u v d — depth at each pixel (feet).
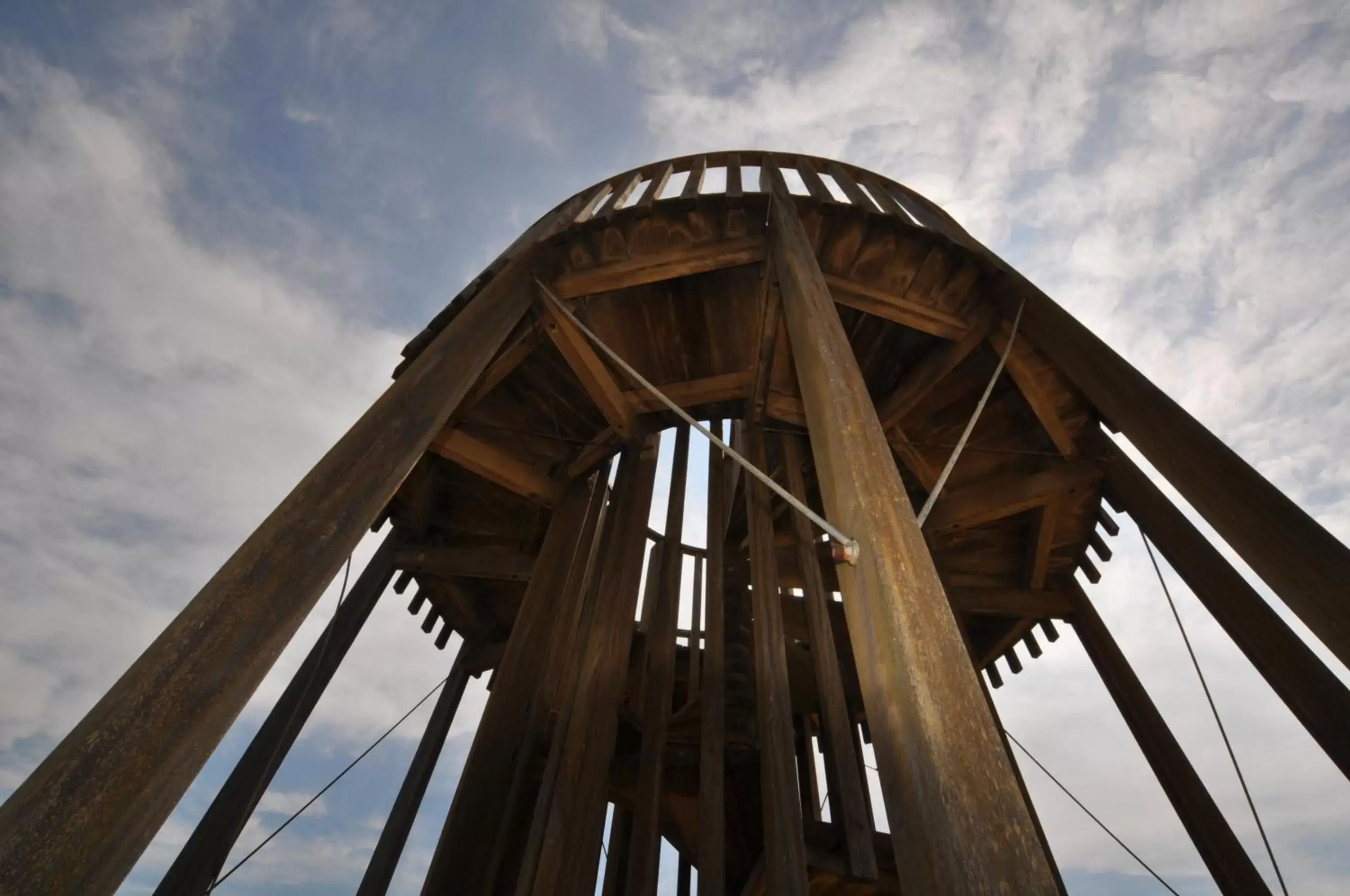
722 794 17.06
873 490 8.93
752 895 19.84
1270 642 18.37
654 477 25.44
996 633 33.63
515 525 30.30
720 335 24.89
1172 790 24.12
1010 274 21.58
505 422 27.48
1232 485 14.47
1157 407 16.65
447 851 17.70
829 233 20.81
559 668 23.21
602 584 22.12
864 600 7.88
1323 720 16.75
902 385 24.85
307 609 9.76
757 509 23.08
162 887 18.76
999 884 5.15
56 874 6.24
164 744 7.52
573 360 23.09
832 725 18.35
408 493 27.17
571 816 16.55
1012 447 27.04
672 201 20.33
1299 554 12.85
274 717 22.43
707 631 21.39
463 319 16.51
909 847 6.11
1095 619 28.84
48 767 6.90
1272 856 16.75
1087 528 27.76
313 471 11.36
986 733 6.28
